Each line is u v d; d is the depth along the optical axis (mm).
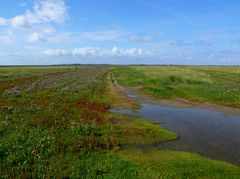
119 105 34062
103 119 24797
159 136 20078
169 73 92875
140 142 18641
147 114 28938
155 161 14805
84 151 15758
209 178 13078
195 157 15758
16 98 34594
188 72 97500
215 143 19062
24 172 12625
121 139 18781
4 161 13570
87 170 13172
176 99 40188
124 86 58719
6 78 72000
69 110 27547
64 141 17000
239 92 43438
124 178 12508
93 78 77188
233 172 13891
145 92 47438
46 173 12508
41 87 49000
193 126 23844
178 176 12961
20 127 19484
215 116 28422
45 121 21734
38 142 16172
